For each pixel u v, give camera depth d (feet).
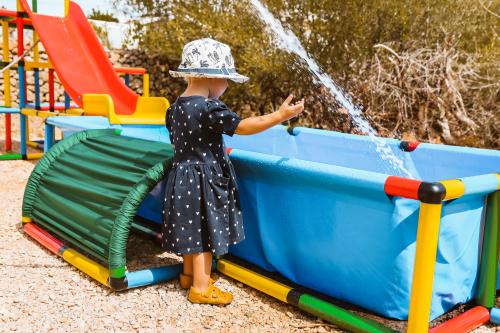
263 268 9.45
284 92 29.01
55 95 30.78
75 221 9.94
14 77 29.84
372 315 7.98
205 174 8.11
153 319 7.87
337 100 27.20
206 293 8.38
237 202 8.61
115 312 8.05
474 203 7.73
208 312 8.16
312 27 27.25
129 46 36.94
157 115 17.71
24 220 11.65
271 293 8.53
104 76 20.06
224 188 8.26
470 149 9.35
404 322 7.70
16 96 29.99
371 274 7.44
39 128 29.78
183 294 8.77
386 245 7.13
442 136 25.16
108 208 9.07
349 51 26.71
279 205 8.63
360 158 11.08
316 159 12.06
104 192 9.39
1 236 11.45
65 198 10.50
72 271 9.64
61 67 19.48
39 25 20.71
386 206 6.97
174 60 32.65
